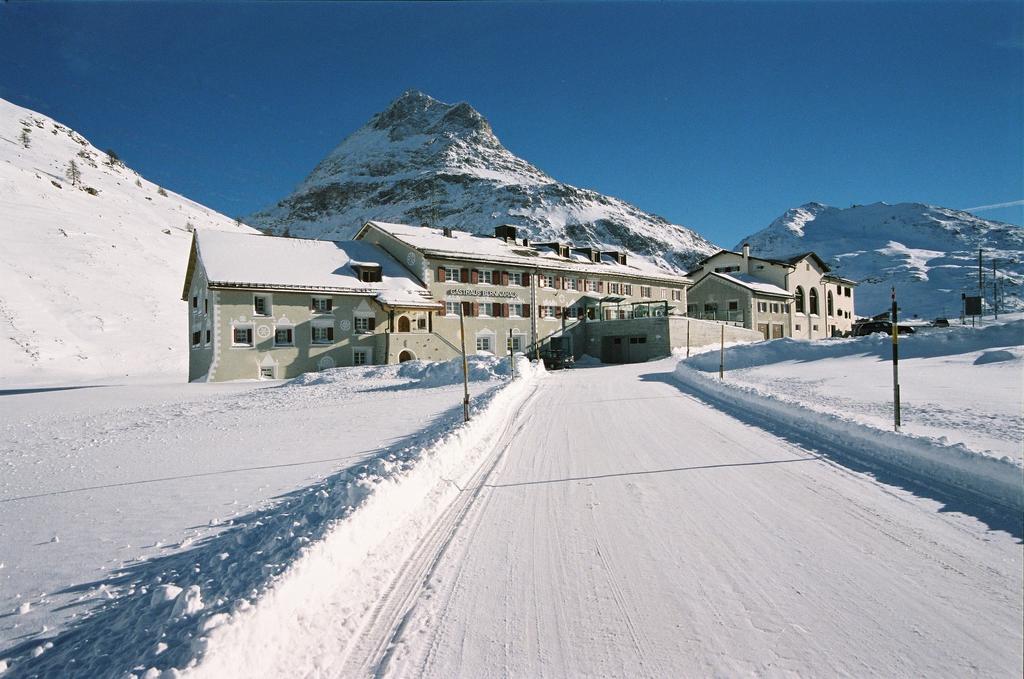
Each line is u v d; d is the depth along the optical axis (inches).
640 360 1876.2
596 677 126.2
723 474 295.0
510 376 945.5
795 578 170.6
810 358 954.7
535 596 166.2
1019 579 162.7
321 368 1541.6
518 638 143.8
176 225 4633.4
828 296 2893.7
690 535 209.5
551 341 1985.7
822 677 122.3
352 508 208.4
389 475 261.0
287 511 245.3
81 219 3548.2
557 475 309.1
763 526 215.3
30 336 2240.4
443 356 1716.3
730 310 2342.5
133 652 132.5
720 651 134.2
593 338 2028.8
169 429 589.6
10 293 2461.9
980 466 244.1
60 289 2679.6
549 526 225.9
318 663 134.1
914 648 131.8
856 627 141.9
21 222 3134.8
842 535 202.1
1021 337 754.2
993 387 498.6
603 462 337.1
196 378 1552.7
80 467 400.2
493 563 191.3
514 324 1894.7
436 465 298.2
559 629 147.5
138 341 2544.3
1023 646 130.7
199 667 115.4
